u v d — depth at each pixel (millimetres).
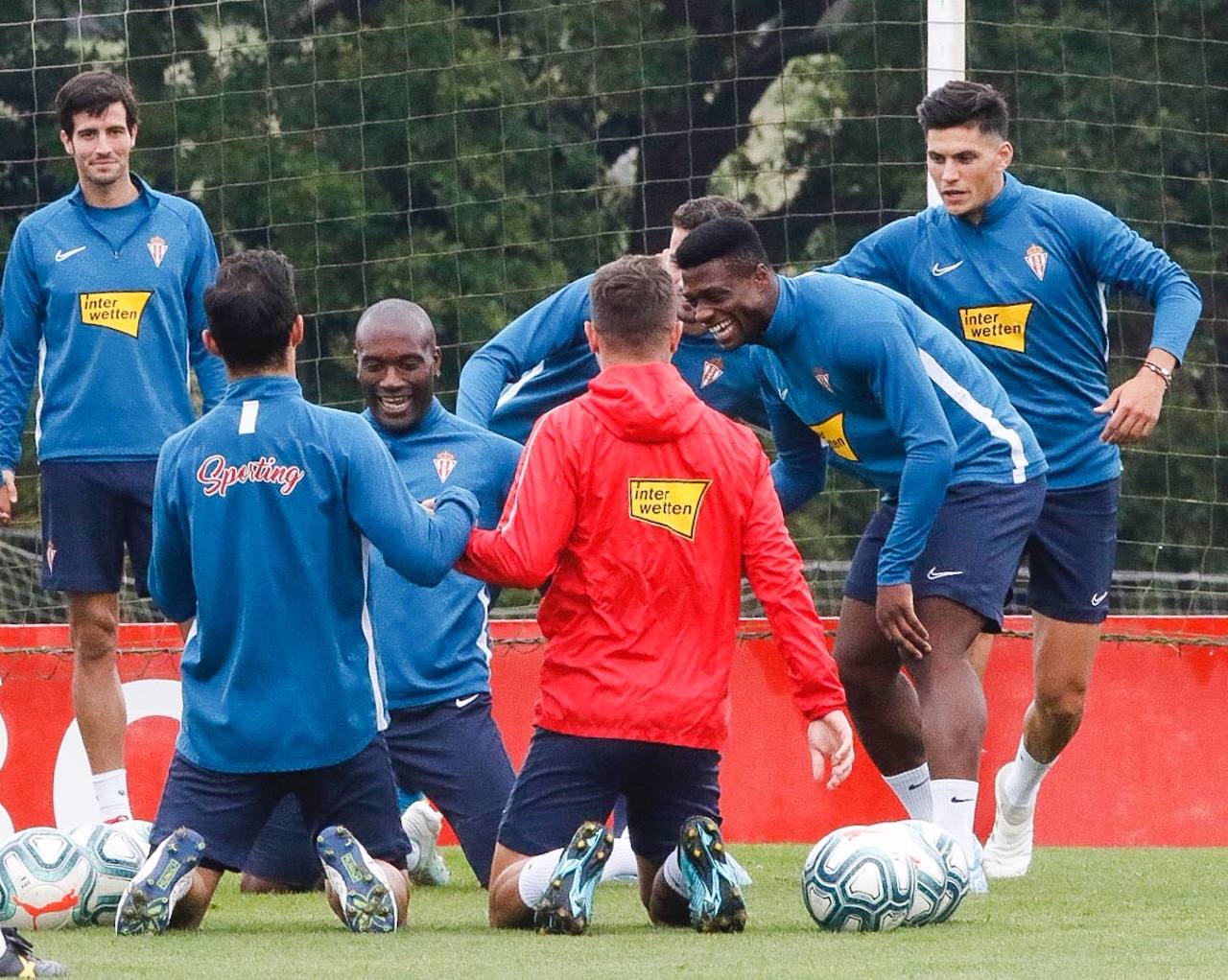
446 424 23969
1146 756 31547
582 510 17906
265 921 19844
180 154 56031
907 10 62250
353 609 18344
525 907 17984
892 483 23047
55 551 26047
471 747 23750
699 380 26531
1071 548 25500
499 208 56000
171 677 31438
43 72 58656
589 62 59531
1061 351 25438
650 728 17875
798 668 17969
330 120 56969
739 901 17641
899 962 15617
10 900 18312
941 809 22438
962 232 25500
